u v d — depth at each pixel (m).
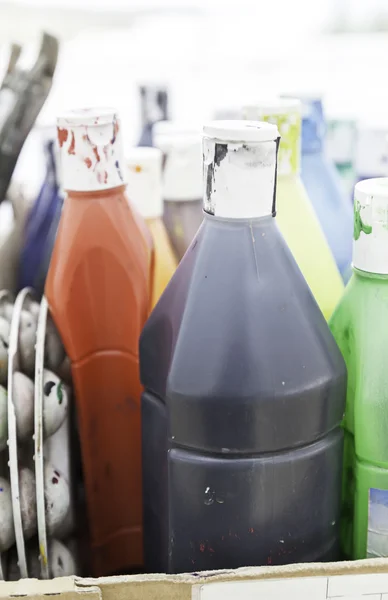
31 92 0.65
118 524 0.61
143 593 0.42
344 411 0.47
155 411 0.48
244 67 1.25
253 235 0.43
